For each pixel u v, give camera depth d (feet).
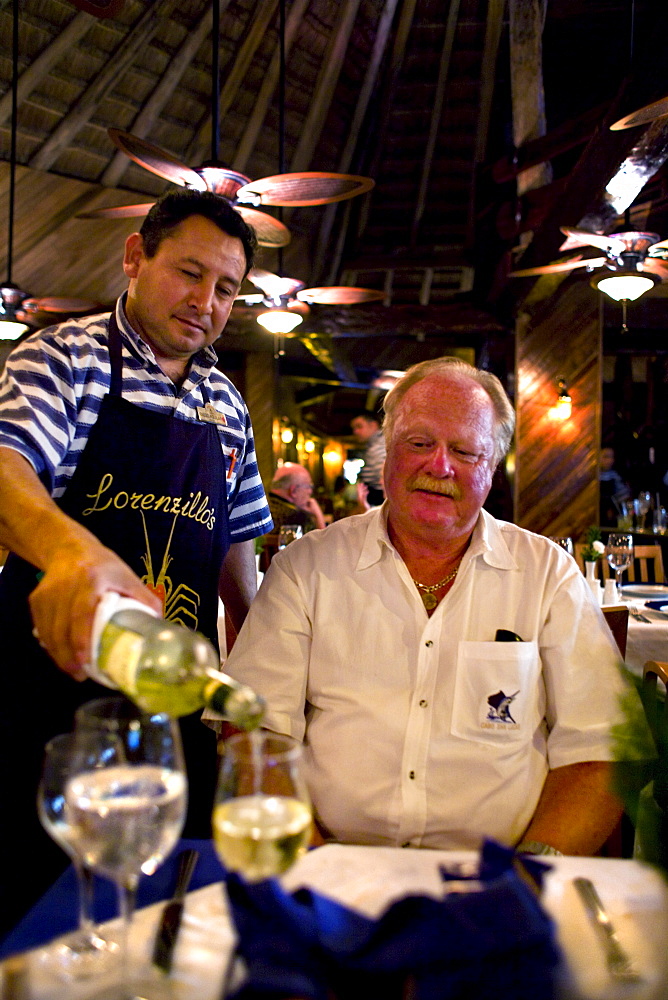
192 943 2.80
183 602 5.86
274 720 5.28
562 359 29.53
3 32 20.25
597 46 29.45
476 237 31.24
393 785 5.09
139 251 5.78
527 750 5.23
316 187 13.17
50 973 2.60
